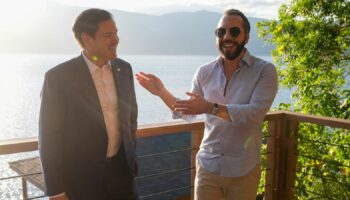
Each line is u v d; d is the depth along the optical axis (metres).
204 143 2.22
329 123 2.58
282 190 2.99
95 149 1.73
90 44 1.74
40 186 5.93
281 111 2.95
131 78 1.98
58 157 1.66
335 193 3.37
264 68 2.02
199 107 1.86
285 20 7.72
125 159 1.91
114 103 1.84
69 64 1.72
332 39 7.09
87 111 1.71
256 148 2.12
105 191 1.85
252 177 2.12
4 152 1.75
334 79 7.28
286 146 2.93
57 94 1.65
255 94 2.00
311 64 7.36
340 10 7.16
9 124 76.94
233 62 2.11
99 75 1.81
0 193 24.80
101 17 1.70
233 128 2.06
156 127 2.28
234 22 2.01
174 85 130.50
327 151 5.25
